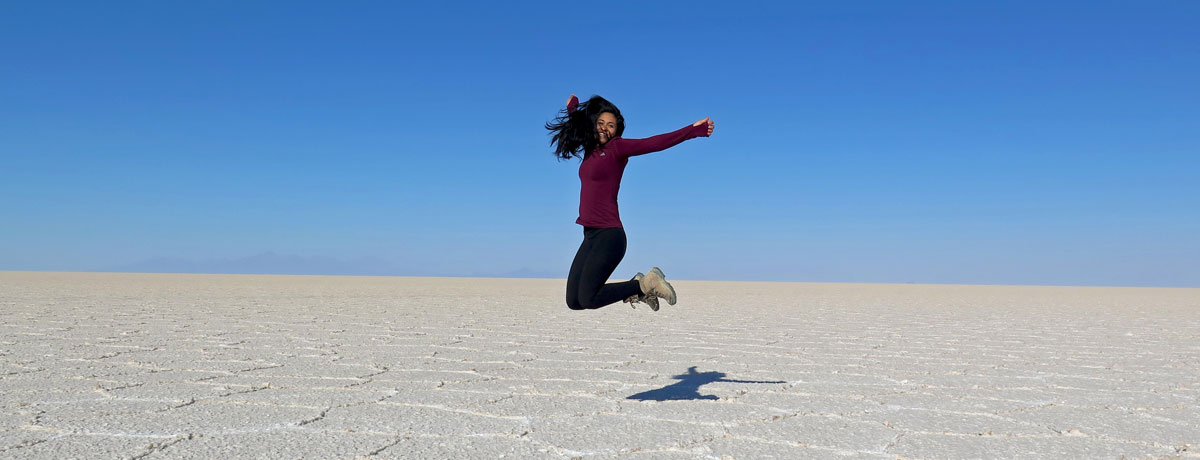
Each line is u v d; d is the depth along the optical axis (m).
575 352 6.45
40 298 13.39
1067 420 3.69
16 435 3.19
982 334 8.51
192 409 3.79
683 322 10.04
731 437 3.29
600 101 3.75
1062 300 19.39
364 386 4.57
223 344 6.76
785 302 16.58
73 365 5.29
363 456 2.93
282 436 3.23
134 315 9.93
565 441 3.20
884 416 3.77
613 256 3.59
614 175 3.66
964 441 3.25
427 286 26.45
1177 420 3.71
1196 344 7.52
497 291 21.77
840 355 6.37
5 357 5.65
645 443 3.17
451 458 2.91
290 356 5.98
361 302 14.32
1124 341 7.79
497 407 3.93
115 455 2.89
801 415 3.79
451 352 6.37
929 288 33.75
